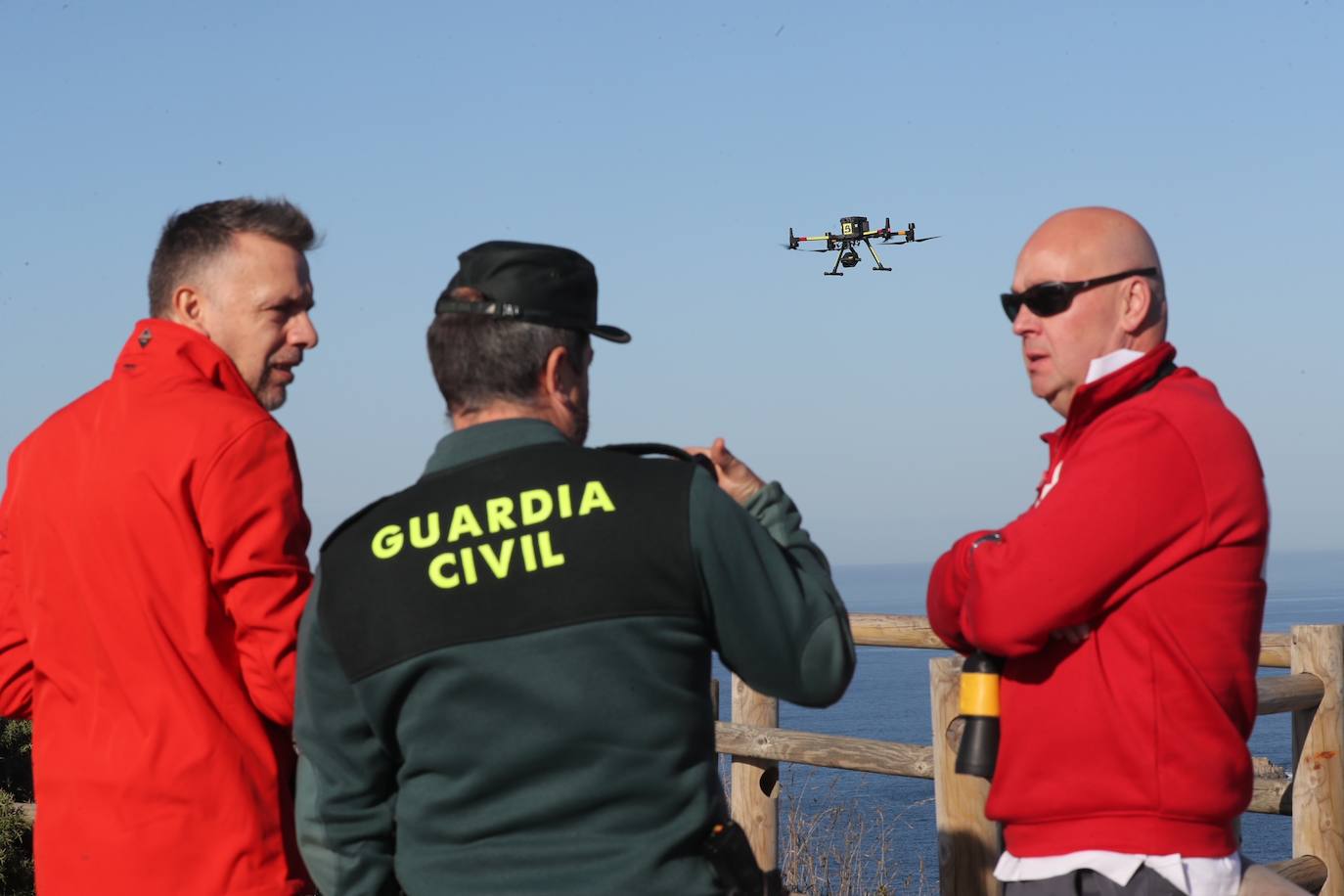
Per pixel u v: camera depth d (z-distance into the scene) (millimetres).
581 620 1708
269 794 2145
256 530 2107
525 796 1713
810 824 6152
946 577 2225
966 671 2152
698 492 1761
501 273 1870
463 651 1719
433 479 1842
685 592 1732
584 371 1948
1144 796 1941
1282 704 3818
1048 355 2227
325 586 1835
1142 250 2191
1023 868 2055
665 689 1726
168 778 2074
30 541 2223
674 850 1719
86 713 2152
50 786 2180
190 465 2098
